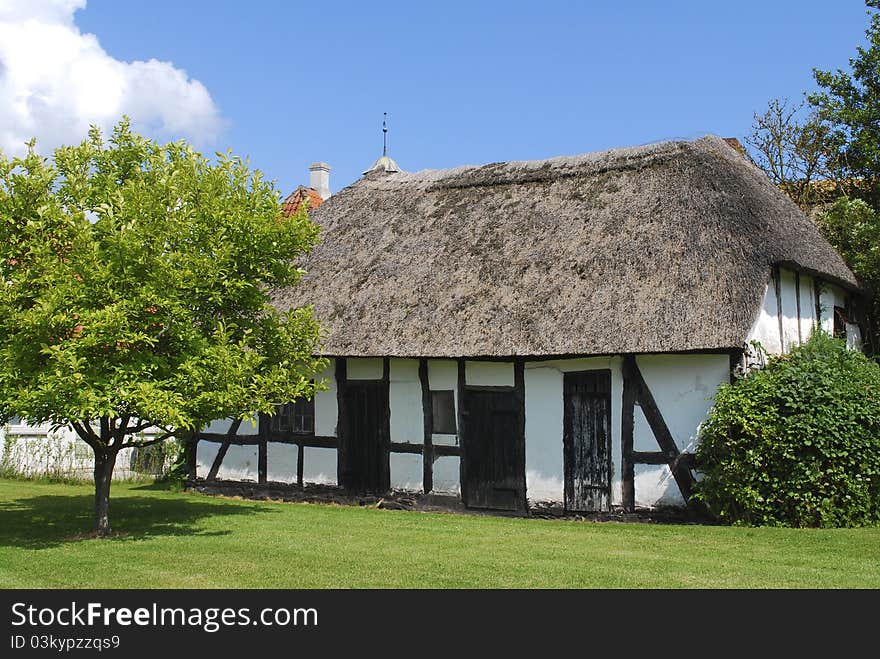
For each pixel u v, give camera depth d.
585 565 7.13
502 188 13.86
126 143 9.49
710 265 10.24
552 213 12.59
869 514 8.84
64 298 7.62
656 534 8.88
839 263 13.42
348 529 9.52
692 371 10.09
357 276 13.25
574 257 11.44
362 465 12.66
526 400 11.27
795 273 12.07
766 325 10.88
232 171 9.33
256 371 9.33
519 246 12.18
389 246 13.66
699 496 9.56
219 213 8.71
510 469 11.33
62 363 7.45
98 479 9.25
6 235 8.18
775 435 8.97
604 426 10.62
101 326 7.54
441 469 11.92
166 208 8.48
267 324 9.59
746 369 9.84
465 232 13.09
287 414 13.67
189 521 10.24
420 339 11.45
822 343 10.10
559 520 10.69
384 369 12.55
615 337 10.04
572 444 10.85
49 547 8.27
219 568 7.15
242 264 9.12
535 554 7.71
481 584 6.47
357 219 14.91
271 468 13.62
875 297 14.90
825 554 7.43
